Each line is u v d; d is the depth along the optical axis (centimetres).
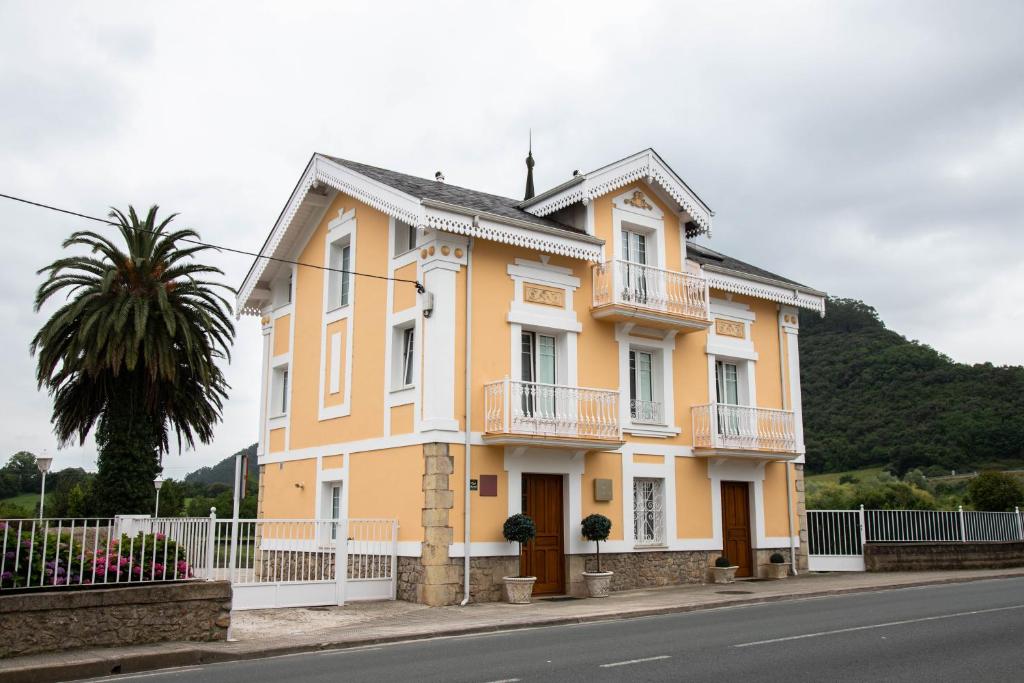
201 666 1016
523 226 1722
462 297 1708
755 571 2114
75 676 952
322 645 1134
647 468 1941
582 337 1870
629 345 1967
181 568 1174
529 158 2366
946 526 2430
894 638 1067
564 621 1354
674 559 1947
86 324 2205
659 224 2069
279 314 2288
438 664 952
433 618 1398
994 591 1695
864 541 2284
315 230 2170
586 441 1730
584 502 1808
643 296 1931
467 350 1684
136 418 2370
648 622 1330
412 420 1698
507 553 1669
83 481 4509
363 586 1616
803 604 1535
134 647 1070
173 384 2384
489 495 1667
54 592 1051
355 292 1958
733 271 2156
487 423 1681
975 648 984
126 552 1140
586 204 1925
